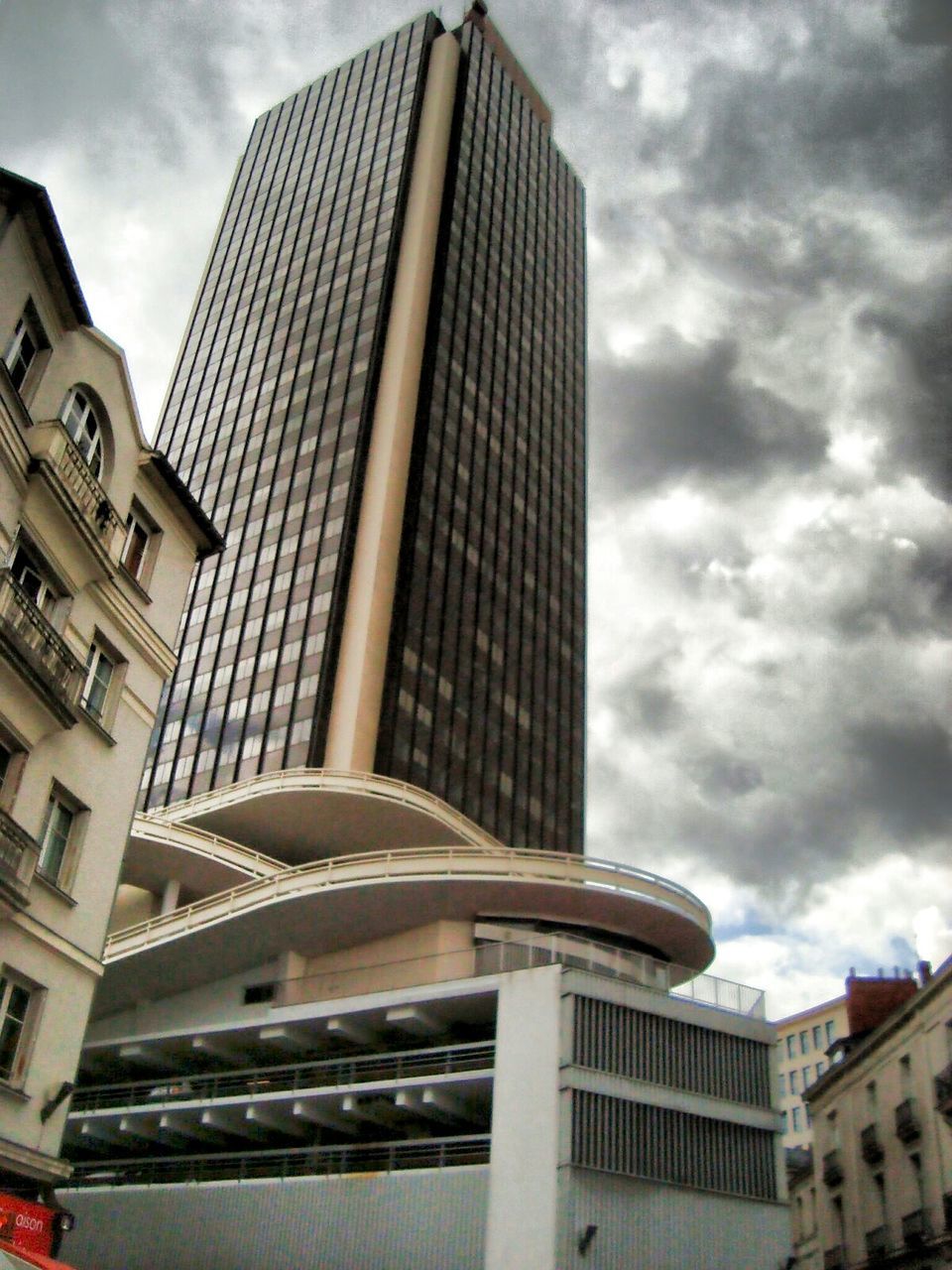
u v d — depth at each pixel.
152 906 50.12
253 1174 35.06
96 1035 42.38
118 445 26.97
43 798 23.66
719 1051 35.09
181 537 29.92
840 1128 48.75
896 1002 51.69
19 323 23.62
